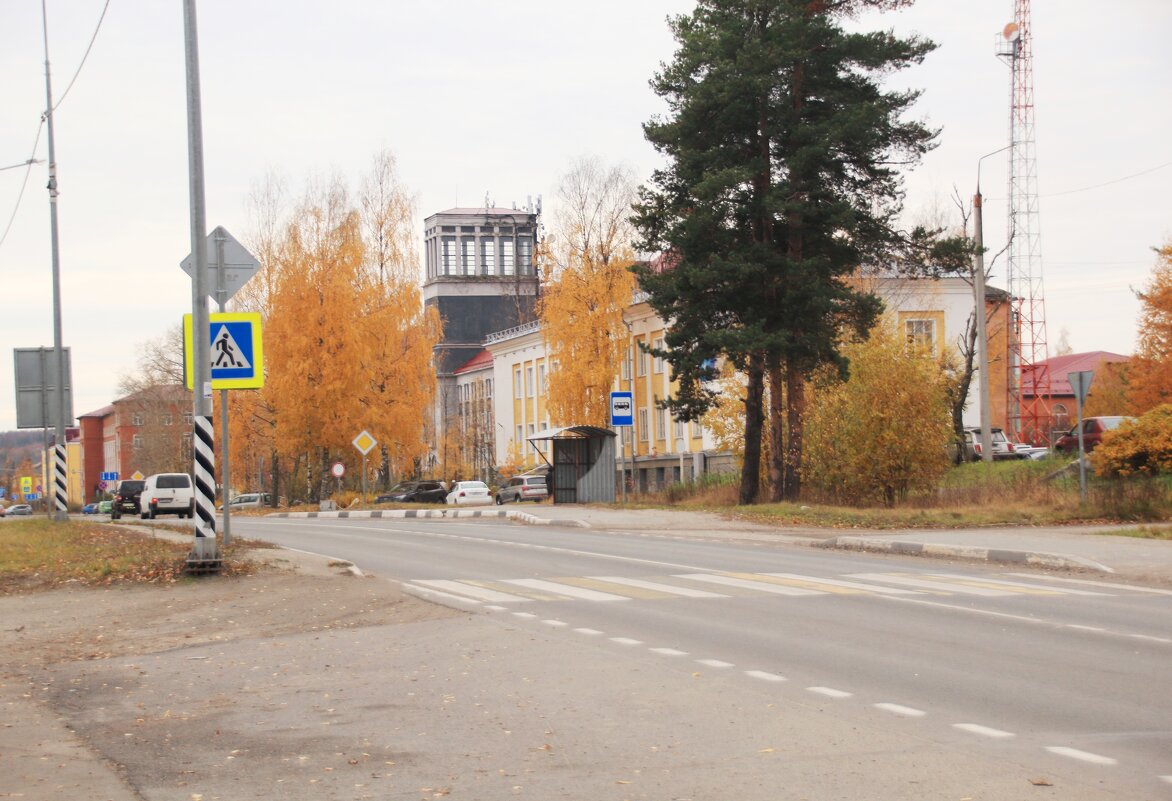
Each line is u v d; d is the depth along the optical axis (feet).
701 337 121.80
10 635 43.09
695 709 27.96
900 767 22.44
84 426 502.79
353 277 192.03
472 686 31.42
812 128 115.44
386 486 234.58
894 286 204.23
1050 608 46.24
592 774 22.35
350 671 34.35
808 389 133.18
